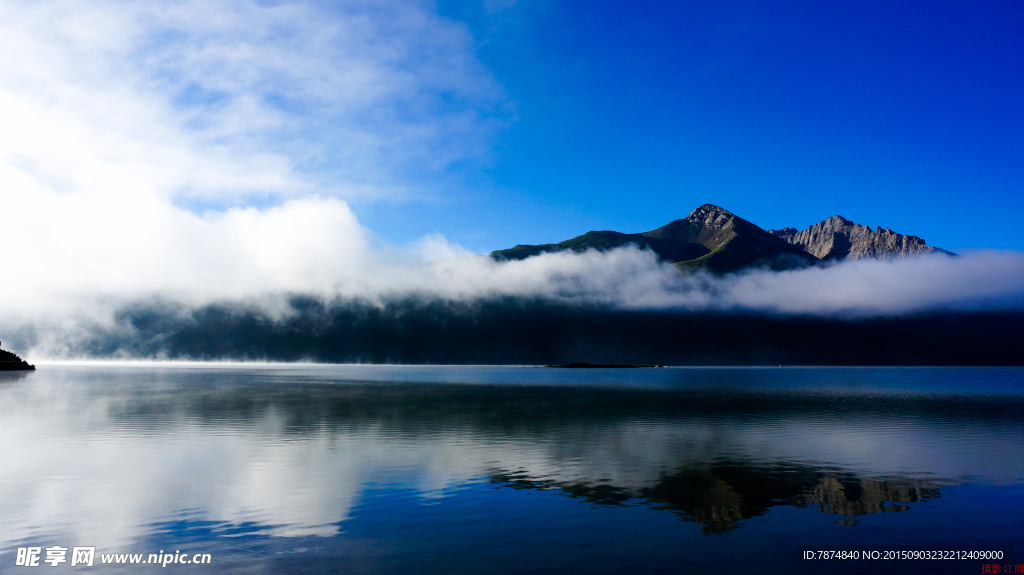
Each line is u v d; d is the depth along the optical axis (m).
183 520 14.20
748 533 13.36
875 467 20.50
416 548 12.34
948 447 25.05
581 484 17.77
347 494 16.50
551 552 12.10
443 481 18.12
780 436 28.44
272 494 16.50
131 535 13.15
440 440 26.47
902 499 16.19
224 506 15.34
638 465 20.75
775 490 17.09
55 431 28.92
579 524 13.91
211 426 31.17
